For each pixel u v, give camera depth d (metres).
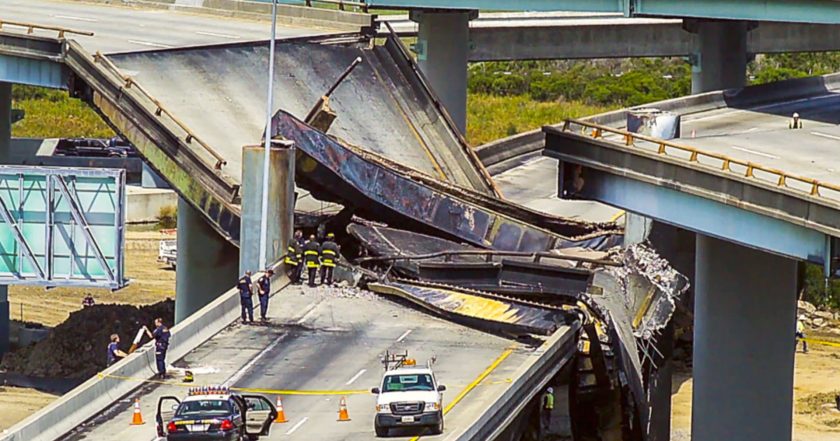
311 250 198.25
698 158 191.62
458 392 152.25
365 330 178.25
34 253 197.50
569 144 199.88
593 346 172.50
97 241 196.38
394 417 136.50
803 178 166.00
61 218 196.75
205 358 165.38
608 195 197.50
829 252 163.62
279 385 155.50
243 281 179.88
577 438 176.25
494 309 180.50
